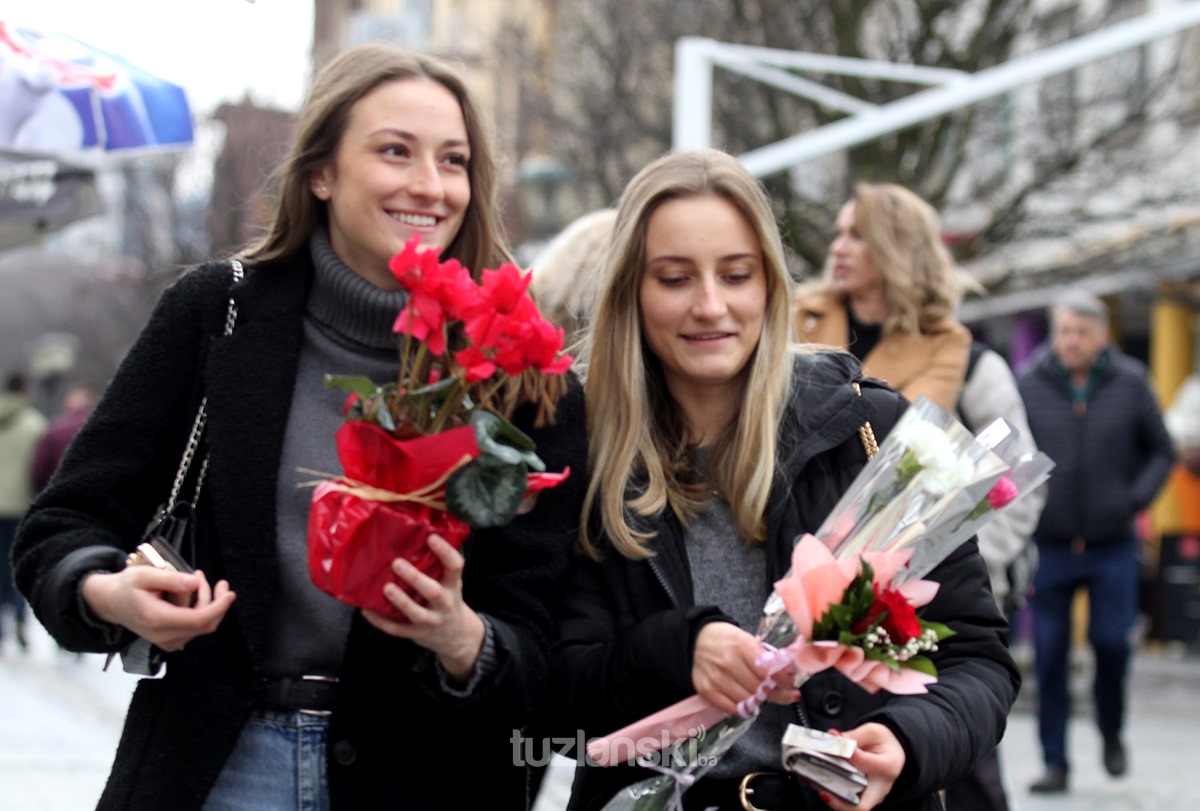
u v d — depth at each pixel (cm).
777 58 900
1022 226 1473
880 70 898
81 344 2881
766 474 313
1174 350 1902
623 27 1736
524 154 1877
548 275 512
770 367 319
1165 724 1113
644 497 318
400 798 302
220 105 1853
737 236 317
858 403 320
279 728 305
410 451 266
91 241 2686
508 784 318
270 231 327
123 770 301
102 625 290
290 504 310
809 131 1616
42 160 624
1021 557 565
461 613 284
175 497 310
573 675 310
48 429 1456
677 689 294
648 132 1725
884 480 288
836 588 277
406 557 272
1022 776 885
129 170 2083
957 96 866
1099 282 1479
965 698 299
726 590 320
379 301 313
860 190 532
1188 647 1493
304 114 320
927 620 311
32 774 769
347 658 301
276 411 310
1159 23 827
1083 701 1220
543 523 316
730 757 310
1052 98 1505
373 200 312
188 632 276
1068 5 1568
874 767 279
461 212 322
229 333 315
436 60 322
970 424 532
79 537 301
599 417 327
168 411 314
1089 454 870
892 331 521
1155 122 1514
